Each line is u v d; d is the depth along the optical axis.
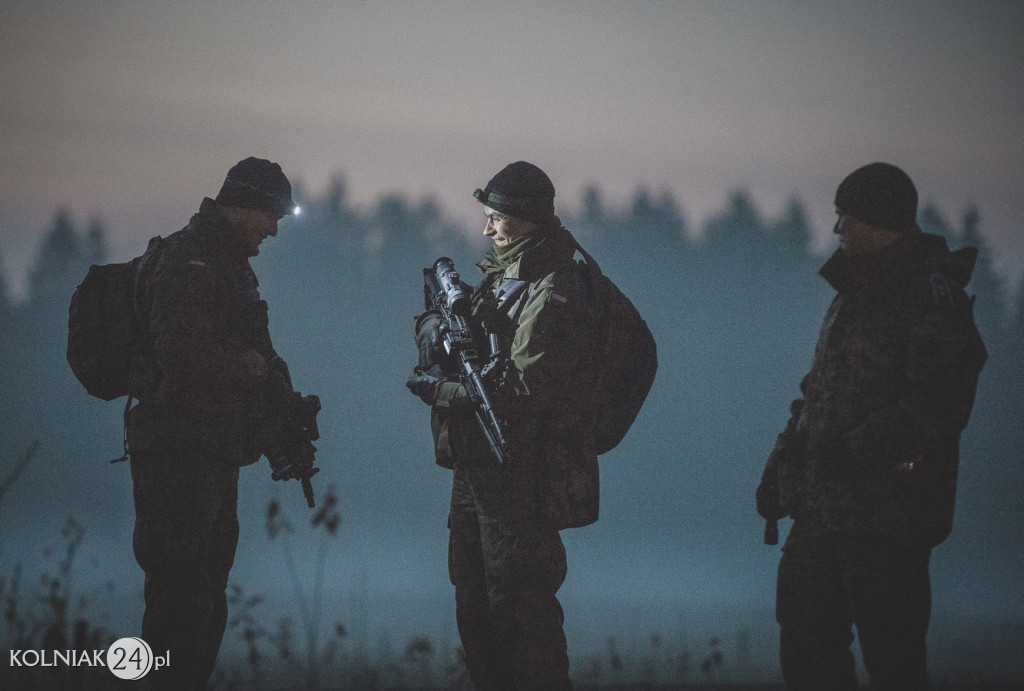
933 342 9.19
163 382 10.59
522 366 10.20
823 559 9.82
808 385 10.19
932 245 9.59
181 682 10.27
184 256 10.71
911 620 9.41
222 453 10.71
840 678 9.90
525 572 10.23
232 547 11.12
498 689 10.83
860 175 9.73
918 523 9.34
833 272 9.89
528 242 10.75
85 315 10.91
